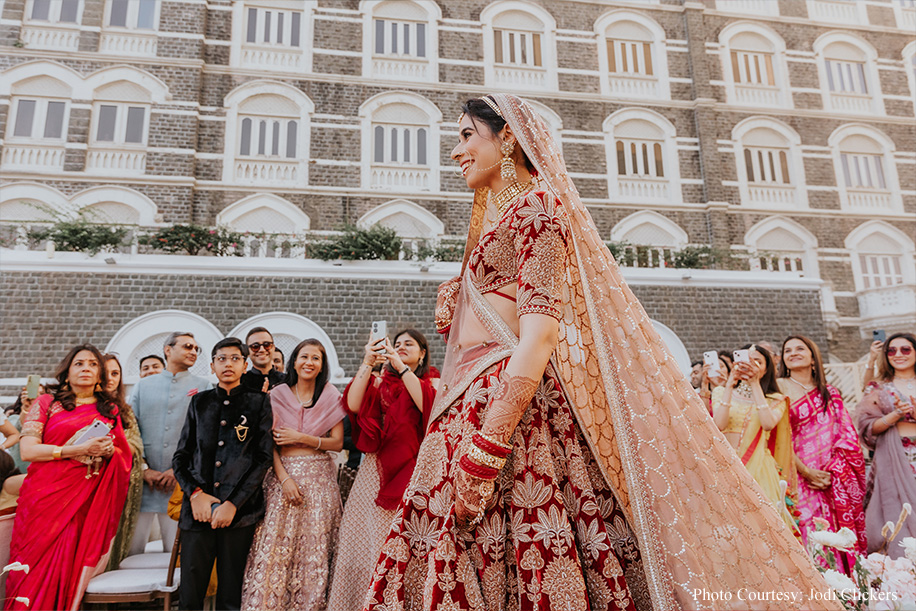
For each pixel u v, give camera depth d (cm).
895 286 1396
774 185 1525
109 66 1265
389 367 356
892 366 373
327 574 321
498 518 107
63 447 313
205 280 1034
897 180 1581
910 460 336
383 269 1099
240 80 1338
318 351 371
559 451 114
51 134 1235
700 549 110
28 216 1166
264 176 1310
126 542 379
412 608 104
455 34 1472
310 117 1349
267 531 318
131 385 963
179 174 1245
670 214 1455
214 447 323
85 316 980
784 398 338
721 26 1602
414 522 111
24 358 949
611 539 114
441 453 114
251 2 1388
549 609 98
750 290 1244
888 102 1644
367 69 1403
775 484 308
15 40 1241
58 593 295
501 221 123
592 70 1517
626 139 1502
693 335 1197
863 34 1675
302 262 1073
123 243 1030
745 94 1579
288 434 335
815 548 186
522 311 110
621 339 123
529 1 1516
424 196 1354
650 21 1570
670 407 119
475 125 139
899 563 159
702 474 116
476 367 115
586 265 128
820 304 1266
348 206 1323
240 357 343
